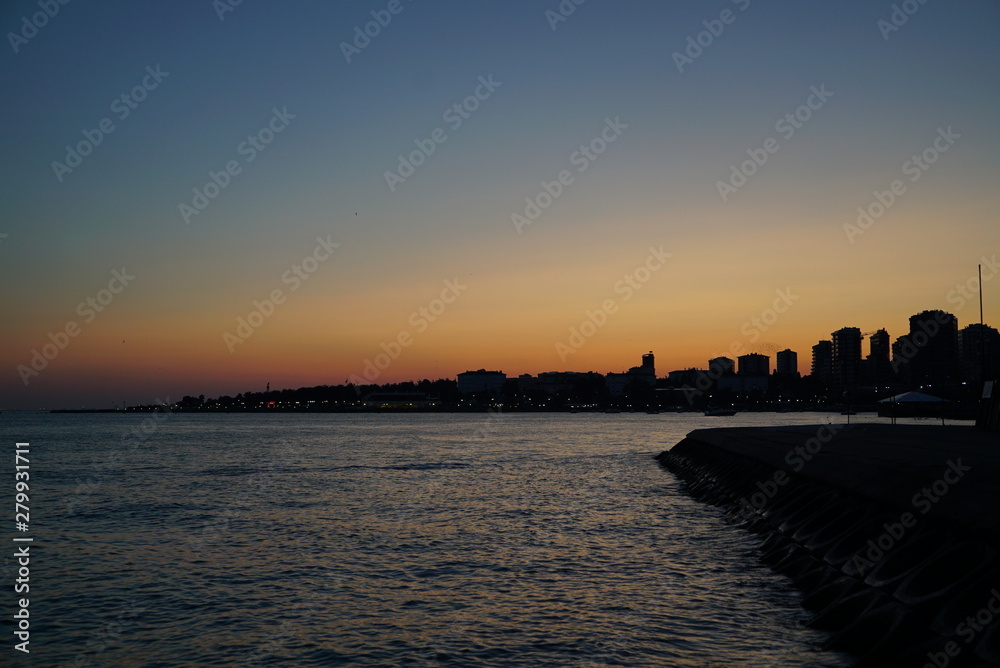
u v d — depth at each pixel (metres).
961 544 16.05
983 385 57.50
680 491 50.16
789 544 25.77
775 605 20.23
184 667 16.80
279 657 17.27
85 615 20.81
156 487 53.50
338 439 134.50
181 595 22.80
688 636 17.88
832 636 17.02
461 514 38.94
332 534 33.00
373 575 25.09
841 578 19.44
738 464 46.59
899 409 100.44
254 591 23.17
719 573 24.45
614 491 50.00
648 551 28.45
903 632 14.38
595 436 144.12
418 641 18.12
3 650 18.00
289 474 63.56
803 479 31.58
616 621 19.30
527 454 90.06
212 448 105.94
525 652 17.19
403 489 51.34
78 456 89.06
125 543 31.38
